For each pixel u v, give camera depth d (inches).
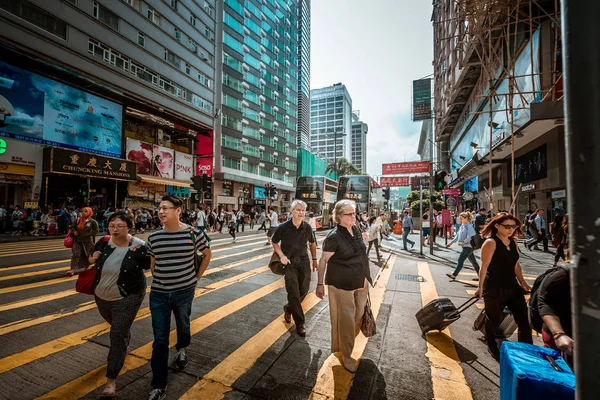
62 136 703.1
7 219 630.5
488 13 483.8
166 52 1040.2
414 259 398.0
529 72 557.9
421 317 153.8
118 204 895.1
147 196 962.7
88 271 106.5
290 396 99.6
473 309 195.3
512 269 125.6
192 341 139.2
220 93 1512.1
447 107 1255.5
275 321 166.9
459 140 1273.4
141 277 104.0
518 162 706.8
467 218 273.6
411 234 857.5
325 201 868.6
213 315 174.4
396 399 99.2
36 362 117.1
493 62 754.8
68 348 129.0
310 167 2696.9
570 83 38.3
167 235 104.3
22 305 183.0
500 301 124.6
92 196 823.7
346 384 106.9
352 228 127.6
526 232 527.2
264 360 122.9
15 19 620.1
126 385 103.4
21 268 287.4
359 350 135.0
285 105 2214.6
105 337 140.1
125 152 881.5
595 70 36.3
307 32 3154.5
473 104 998.4
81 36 752.3
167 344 99.2
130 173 847.7
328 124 5162.4
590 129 36.4
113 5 838.5
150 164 973.8
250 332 150.9
